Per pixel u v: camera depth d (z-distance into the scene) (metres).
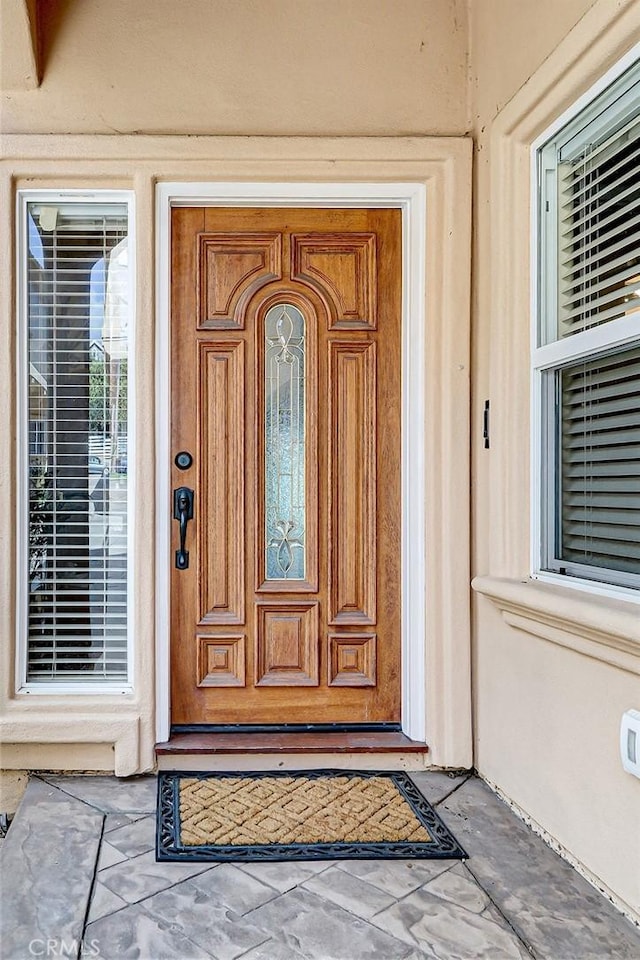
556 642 1.74
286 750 2.25
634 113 1.63
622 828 1.52
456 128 2.30
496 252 2.12
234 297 2.35
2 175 2.22
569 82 1.73
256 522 2.35
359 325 2.37
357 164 2.26
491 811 2.00
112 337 2.34
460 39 2.31
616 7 1.51
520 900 1.57
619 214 1.69
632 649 1.43
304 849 1.77
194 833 1.84
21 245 2.27
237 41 2.26
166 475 2.29
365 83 2.28
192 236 2.34
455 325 2.27
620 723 1.52
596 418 1.79
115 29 2.24
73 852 1.75
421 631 2.32
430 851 1.77
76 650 2.30
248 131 2.26
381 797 2.07
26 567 2.28
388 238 2.36
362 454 2.37
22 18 2.05
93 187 2.26
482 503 2.24
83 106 2.23
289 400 2.38
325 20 2.28
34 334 2.31
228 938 1.43
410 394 2.35
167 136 2.23
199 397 2.34
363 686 2.37
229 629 2.34
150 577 2.24
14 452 2.24
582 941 1.43
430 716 2.29
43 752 2.23
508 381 2.09
